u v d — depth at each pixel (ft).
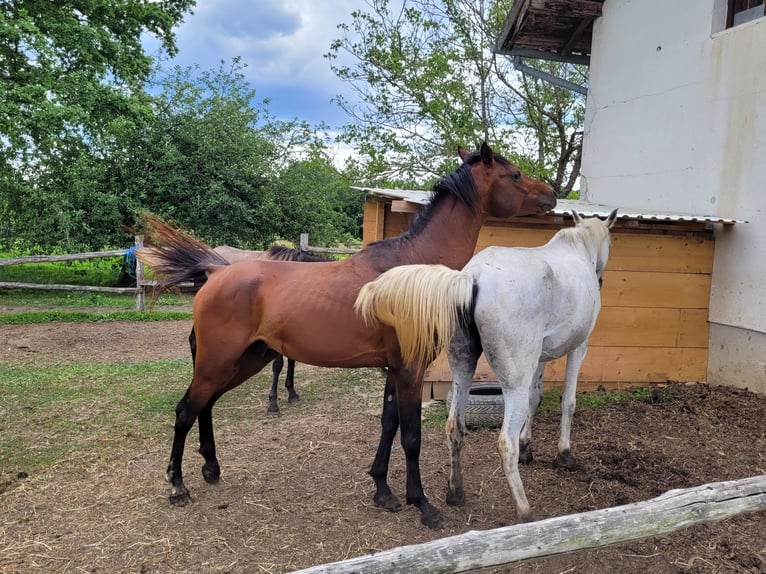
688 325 19.21
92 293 43.19
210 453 12.23
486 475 12.80
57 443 14.73
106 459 13.71
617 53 24.66
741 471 12.53
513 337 10.02
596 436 14.76
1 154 39.88
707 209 19.45
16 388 19.57
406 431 10.46
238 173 46.60
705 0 19.67
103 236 43.42
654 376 19.16
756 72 17.60
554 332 11.06
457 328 10.45
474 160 12.13
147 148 44.50
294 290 10.57
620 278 18.61
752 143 17.72
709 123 19.45
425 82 34.27
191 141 45.11
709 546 9.63
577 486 12.13
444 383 18.12
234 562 9.36
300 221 49.67
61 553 9.58
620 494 11.66
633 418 15.97
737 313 18.16
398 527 10.55
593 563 9.27
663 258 18.80
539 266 10.59
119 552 9.64
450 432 11.18
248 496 11.85
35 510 11.10
